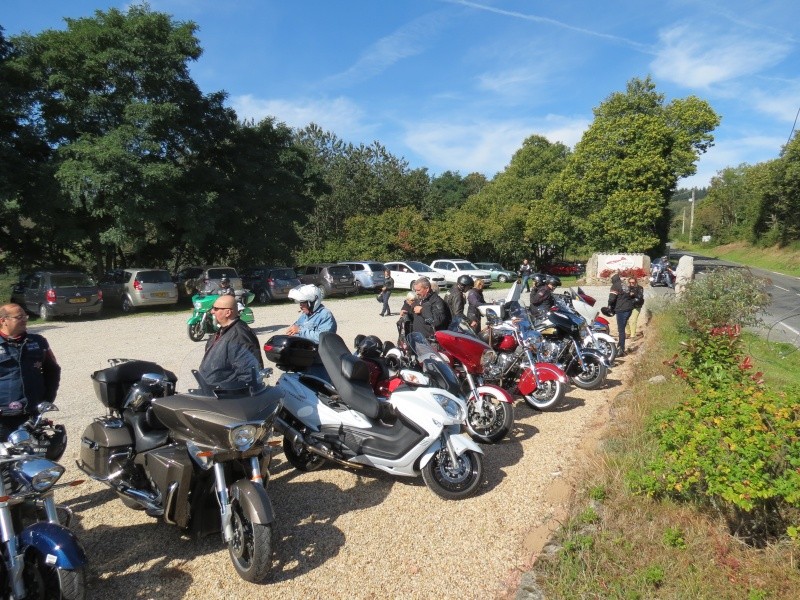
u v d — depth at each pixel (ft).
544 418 23.90
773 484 11.53
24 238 82.17
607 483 15.76
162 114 71.67
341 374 17.13
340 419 16.97
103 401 15.46
